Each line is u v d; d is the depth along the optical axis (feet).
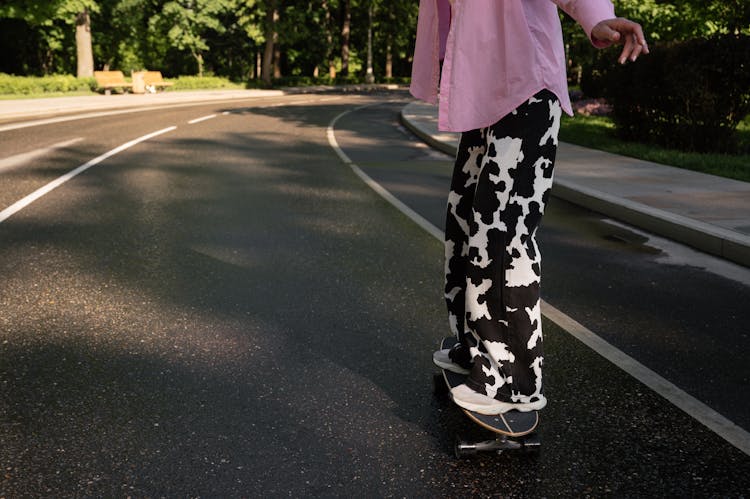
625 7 57.98
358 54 215.10
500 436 7.68
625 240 19.25
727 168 30.55
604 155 35.76
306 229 19.80
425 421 8.54
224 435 8.16
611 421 8.63
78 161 31.96
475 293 7.33
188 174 29.45
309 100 99.66
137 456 7.67
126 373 9.87
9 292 13.57
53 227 19.21
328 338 11.39
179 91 115.44
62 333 11.41
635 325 12.37
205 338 11.30
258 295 13.66
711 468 7.54
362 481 7.20
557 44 6.95
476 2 6.89
